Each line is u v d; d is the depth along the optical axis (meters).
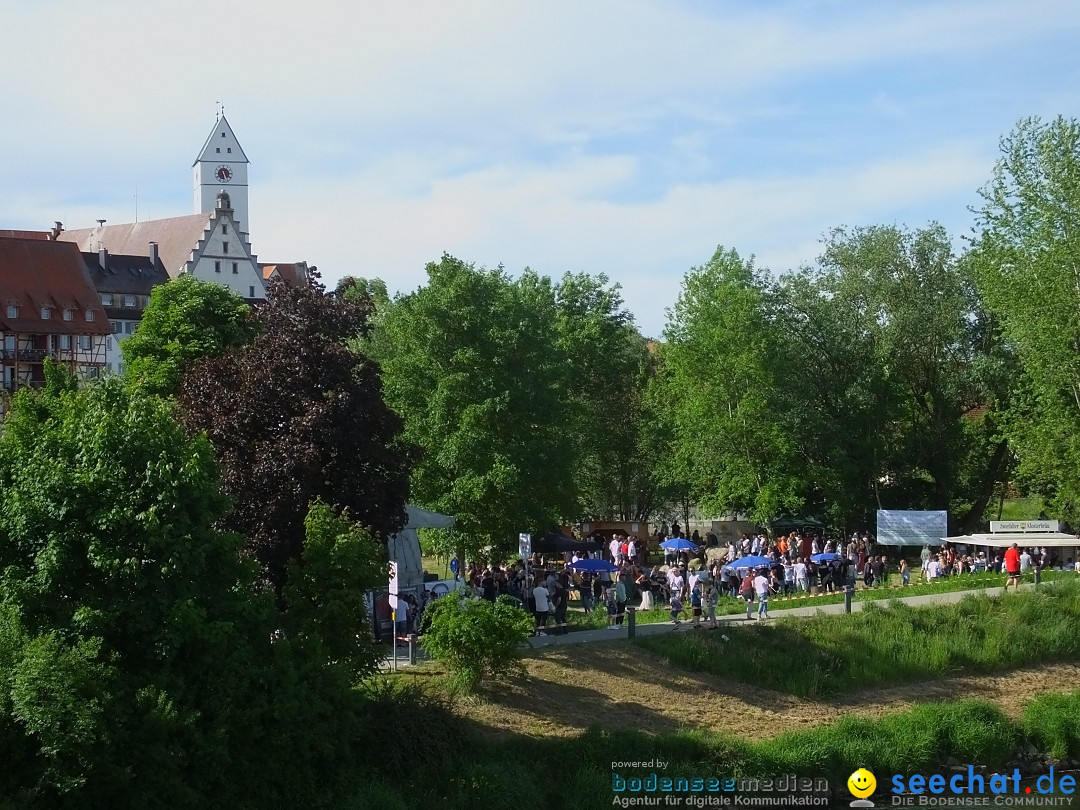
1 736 22.17
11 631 23.50
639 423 77.94
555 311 82.75
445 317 54.03
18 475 25.48
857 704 40.03
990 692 42.50
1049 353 58.03
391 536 38.97
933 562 57.38
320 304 35.06
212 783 24.62
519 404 53.69
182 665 25.14
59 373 33.22
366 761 28.67
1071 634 46.88
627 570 52.72
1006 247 59.94
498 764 29.91
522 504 52.41
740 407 66.94
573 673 37.34
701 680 39.09
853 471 68.44
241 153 171.38
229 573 26.75
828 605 48.97
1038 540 58.31
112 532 24.75
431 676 34.28
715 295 69.38
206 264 122.56
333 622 29.27
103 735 22.44
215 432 33.34
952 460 72.00
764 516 65.44
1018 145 60.12
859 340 71.69
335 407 33.25
